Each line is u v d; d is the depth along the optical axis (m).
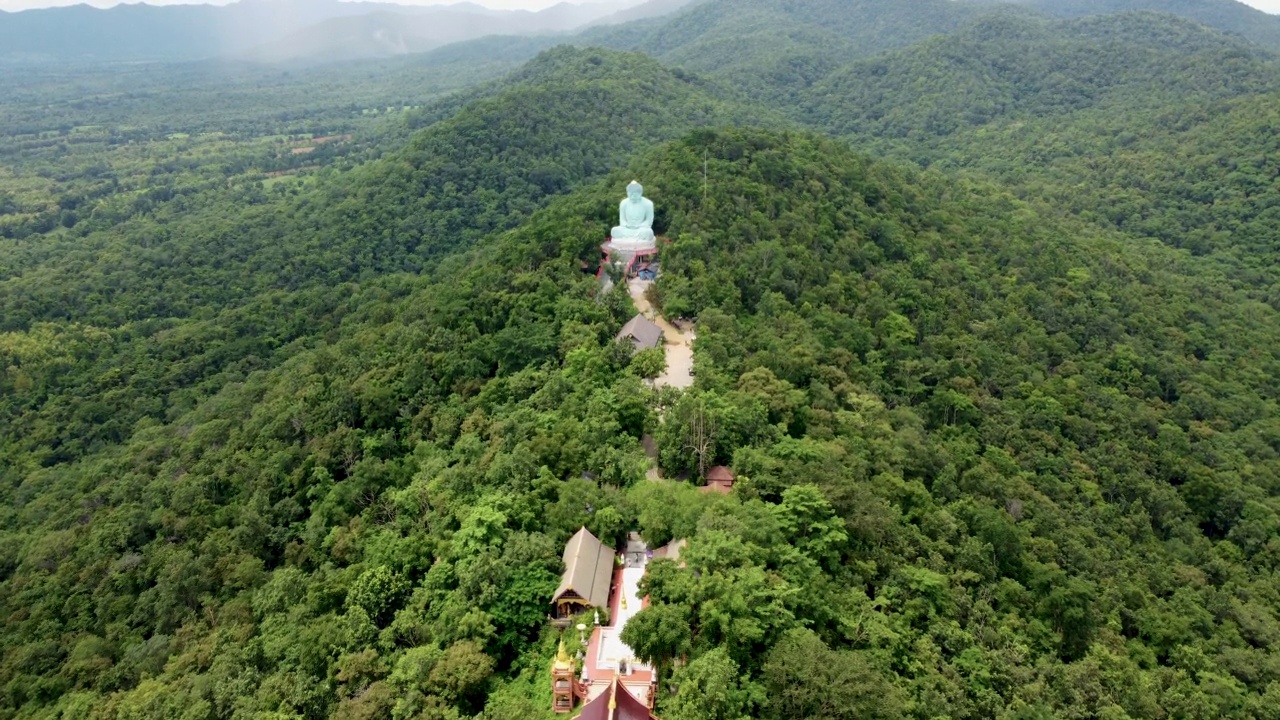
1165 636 73.75
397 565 66.31
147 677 69.31
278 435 101.31
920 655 57.03
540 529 65.06
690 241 119.69
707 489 70.94
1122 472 104.88
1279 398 136.12
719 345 95.50
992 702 55.75
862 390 97.06
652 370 90.19
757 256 121.12
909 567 65.88
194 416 135.25
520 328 100.69
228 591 77.38
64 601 87.00
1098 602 73.50
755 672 50.16
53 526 106.31
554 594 57.31
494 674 55.06
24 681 76.94
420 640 57.84
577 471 72.88
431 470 79.62
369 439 91.19
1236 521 101.62
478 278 122.00
